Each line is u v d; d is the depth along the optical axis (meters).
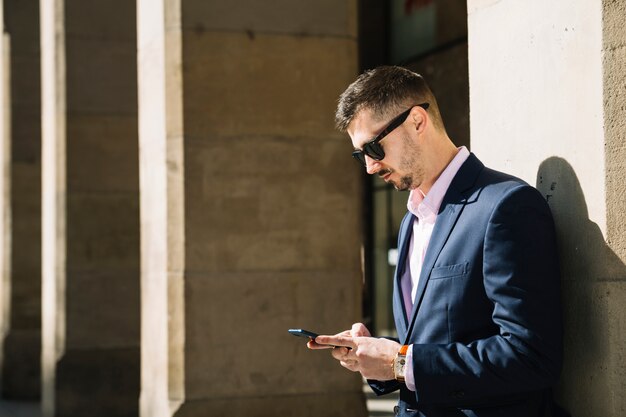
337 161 7.33
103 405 10.64
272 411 7.08
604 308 2.88
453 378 2.67
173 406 6.99
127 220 10.77
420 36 14.10
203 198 7.09
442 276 2.80
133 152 10.83
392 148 2.92
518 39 3.30
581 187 2.98
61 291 10.66
